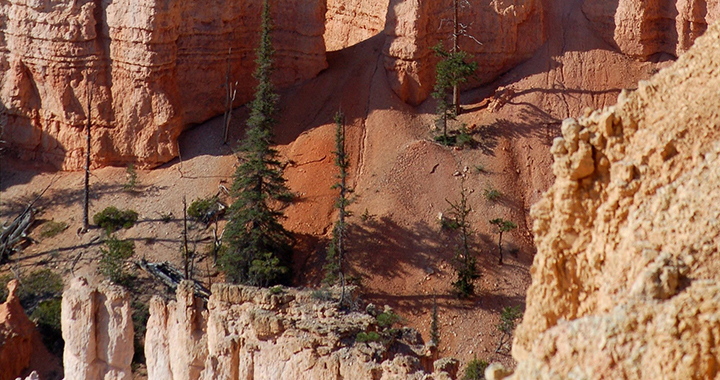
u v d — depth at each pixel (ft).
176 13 296.51
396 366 124.67
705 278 52.13
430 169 276.21
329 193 273.54
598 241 58.44
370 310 162.91
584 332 52.70
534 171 280.10
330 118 294.66
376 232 260.21
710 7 290.97
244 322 148.25
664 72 61.00
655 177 57.72
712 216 54.08
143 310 246.06
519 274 253.65
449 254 255.91
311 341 136.36
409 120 293.64
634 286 52.95
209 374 143.95
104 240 272.51
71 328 153.89
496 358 232.53
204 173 291.99
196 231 273.54
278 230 258.57
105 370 155.22
